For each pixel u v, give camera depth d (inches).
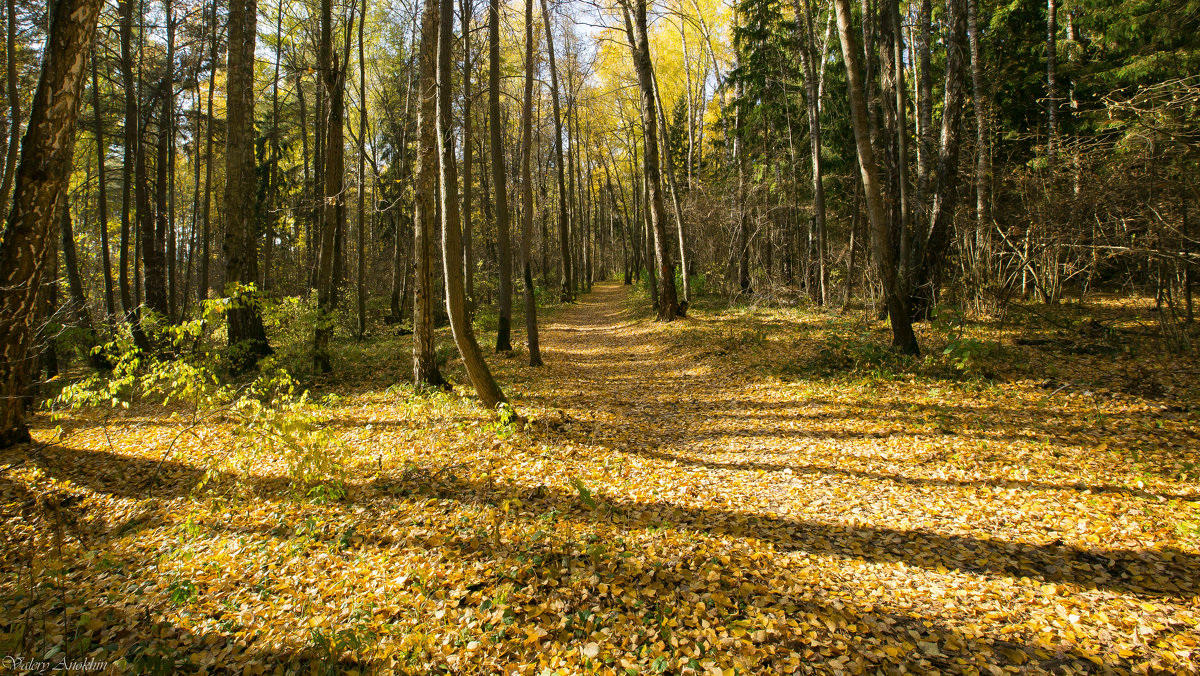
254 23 501.7
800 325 586.2
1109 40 609.6
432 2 305.4
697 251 1019.3
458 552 178.1
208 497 236.4
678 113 1355.8
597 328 837.8
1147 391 289.4
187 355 237.5
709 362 474.3
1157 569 153.6
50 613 147.9
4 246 267.1
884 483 222.8
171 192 778.8
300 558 179.5
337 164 489.7
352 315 805.2
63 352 598.5
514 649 132.6
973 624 139.4
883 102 622.5
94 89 625.3
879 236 397.7
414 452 280.5
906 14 858.8
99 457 285.0
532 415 334.6
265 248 947.3
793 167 782.5
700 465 259.6
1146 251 355.6
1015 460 229.6
